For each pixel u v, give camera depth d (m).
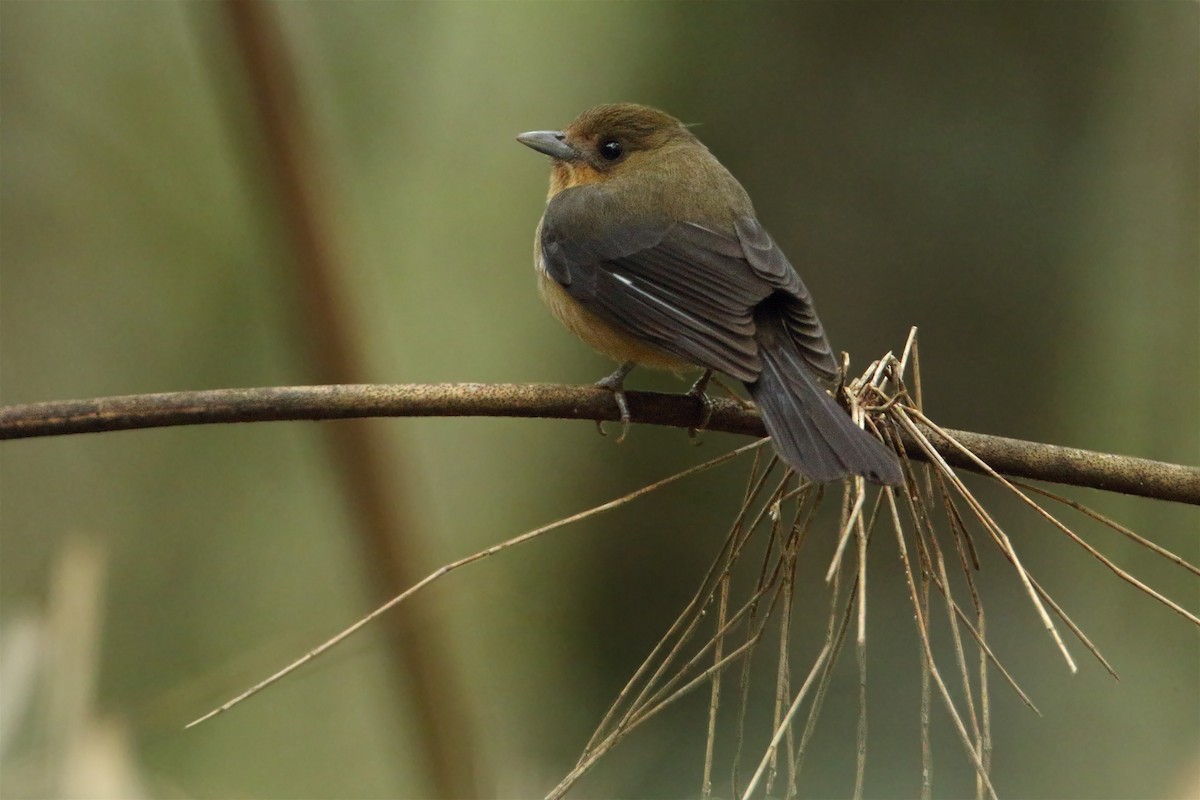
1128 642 10.48
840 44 10.46
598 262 7.67
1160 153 10.36
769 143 10.52
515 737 10.40
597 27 10.97
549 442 11.43
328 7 11.13
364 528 8.34
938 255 10.35
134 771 5.38
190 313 11.75
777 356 6.79
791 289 7.25
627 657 11.26
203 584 11.34
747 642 4.22
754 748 10.30
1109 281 10.41
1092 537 10.73
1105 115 10.38
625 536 11.46
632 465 11.55
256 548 11.44
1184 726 10.02
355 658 10.45
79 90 11.76
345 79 11.11
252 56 7.71
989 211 10.30
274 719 10.32
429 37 11.28
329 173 8.24
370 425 8.19
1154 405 10.43
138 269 11.77
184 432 11.73
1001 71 10.38
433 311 10.99
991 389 10.39
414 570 8.40
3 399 11.38
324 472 9.04
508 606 11.16
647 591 11.38
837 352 10.36
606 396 6.27
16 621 5.49
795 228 10.44
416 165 11.18
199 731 10.20
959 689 10.14
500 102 11.20
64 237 11.71
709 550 11.38
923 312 10.36
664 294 7.36
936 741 10.00
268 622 11.14
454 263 11.09
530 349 11.16
